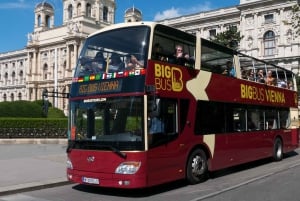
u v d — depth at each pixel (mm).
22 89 120312
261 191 11047
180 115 11586
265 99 17375
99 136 10547
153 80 10570
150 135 10289
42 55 108812
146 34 10805
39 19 110375
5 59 125438
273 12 63031
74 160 10977
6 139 25781
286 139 19375
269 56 63031
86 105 11039
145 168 10055
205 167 12758
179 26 75625
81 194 11125
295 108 21078
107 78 10852
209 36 72375
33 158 17859
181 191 11305
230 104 14312
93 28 101500
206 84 12984
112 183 10156
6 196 10961
